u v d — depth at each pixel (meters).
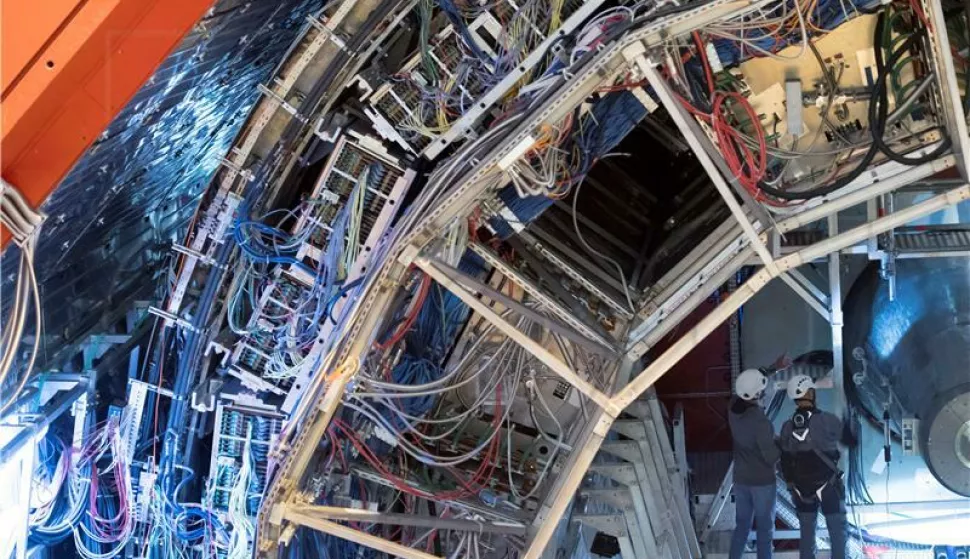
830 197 4.96
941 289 6.86
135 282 6.62
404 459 5.89
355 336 4.87
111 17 4.18
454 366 5.65
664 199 6.46
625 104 4.88
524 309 5.05
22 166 4.30
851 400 7.32
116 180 5.55
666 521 6.68
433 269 4.80
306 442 4.96
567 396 5.89
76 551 6.32
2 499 5.43
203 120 6.06
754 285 4.84
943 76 4.53
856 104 5.01
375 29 5.29
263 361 5.79
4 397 5.43
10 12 4.12
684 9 4.28
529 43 5.12
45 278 5.66
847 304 7.32
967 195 4.68
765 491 6.54
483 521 5.50
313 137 5.58
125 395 6.41
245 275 5.64
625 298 5.74
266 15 5.43
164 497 5.95
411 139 5.39
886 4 4.68
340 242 5.44
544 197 4.99
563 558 6.82
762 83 4.98
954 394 6.77
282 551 5.56
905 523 7.20
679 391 7.62
